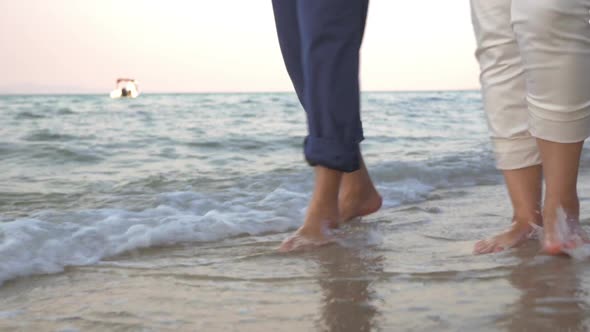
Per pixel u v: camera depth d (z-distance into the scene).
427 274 1.28
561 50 1.28
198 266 1.45
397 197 2.46
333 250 1.56
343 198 1.91
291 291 1.21
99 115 11.31
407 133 7.10
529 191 1.50
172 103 18.09
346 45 1.47
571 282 1.18
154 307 1.14
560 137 1.33
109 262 1.50
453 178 3.06
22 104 17.97
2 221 2.05
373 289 1.20
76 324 1.06
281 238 1.79
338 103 1.49
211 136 6.36
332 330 0.98
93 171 3.71
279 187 2.76
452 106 14.88
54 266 1.45
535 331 0.93
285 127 8.10
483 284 1.19
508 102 1.48
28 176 3.44
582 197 2.24
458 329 0.95
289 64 1.70
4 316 1.11
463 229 1.80
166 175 3.33
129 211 2.23
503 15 1.45
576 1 1.26
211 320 1.05
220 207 2.26
